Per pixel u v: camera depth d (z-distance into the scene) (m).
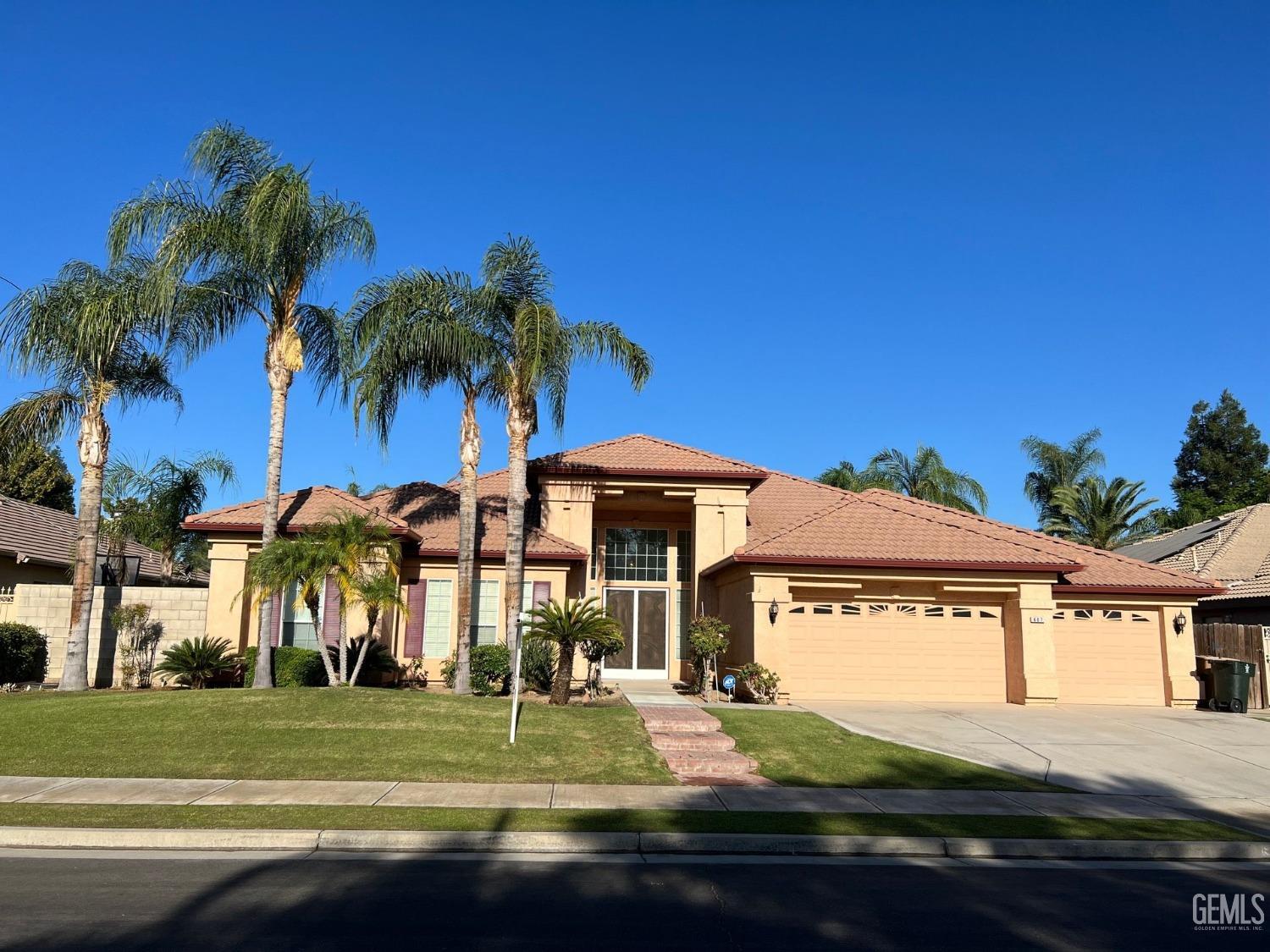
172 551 24.67
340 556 16.67
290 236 16.84
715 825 9.59
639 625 23.97
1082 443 42.09
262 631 17.02
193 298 17.22
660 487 22.66
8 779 11.36
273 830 8.96
